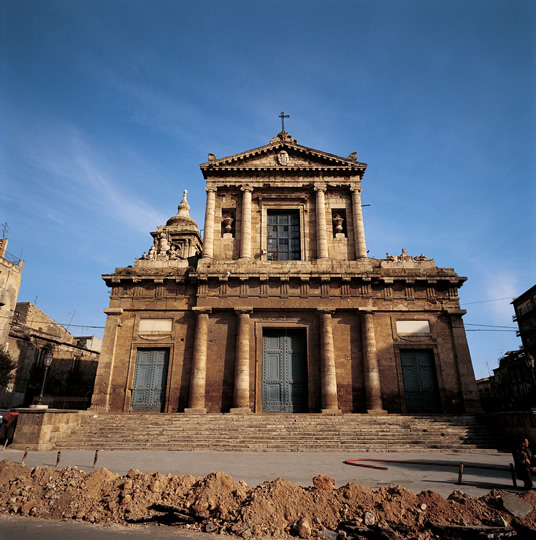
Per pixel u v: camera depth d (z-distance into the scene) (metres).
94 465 13.73
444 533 8.99
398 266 32.19
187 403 28.20
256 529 9.09
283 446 20.53
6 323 44.19
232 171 34.12
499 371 59.06
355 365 28.94
